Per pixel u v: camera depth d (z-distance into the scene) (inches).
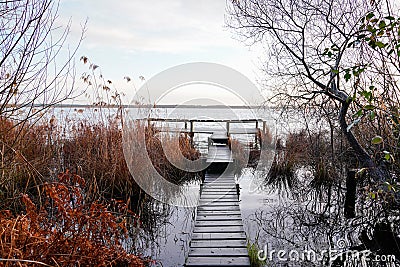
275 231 185.3
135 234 165.8
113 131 253.8
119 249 112.7
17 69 108.7
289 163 317.1
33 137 192.2
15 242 83.7
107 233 110.7
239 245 149.3
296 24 252.4
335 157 277.6
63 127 250.5
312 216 211.0
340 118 189.8
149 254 150.1
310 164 306.3
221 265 129.0
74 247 90.7
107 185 211.9
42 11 111.3
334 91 211.0
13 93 110.3
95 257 96.3
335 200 244.1
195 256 137.1
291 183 302.5
